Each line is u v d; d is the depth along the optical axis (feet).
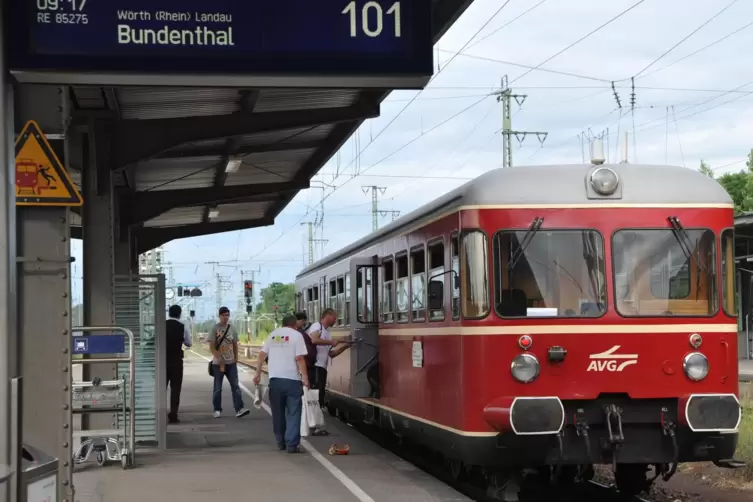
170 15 20.97
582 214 30.55
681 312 30.50
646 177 31.01
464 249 30.83
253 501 30.63
